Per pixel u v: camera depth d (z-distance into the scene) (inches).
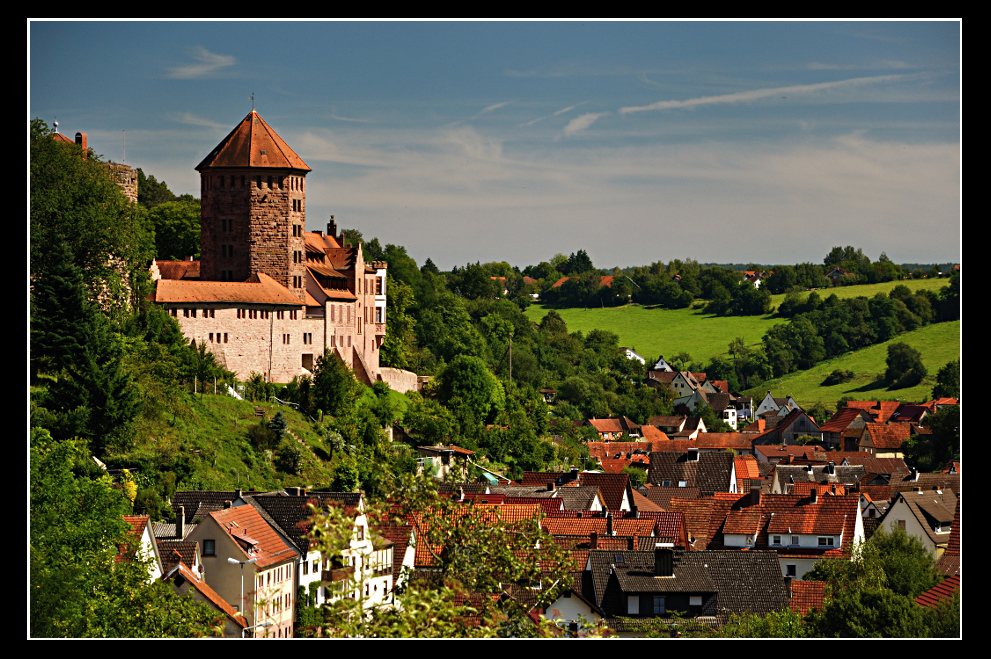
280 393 6210.6
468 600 1852.9
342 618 1631.4
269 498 3996.1
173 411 5167.3
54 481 2795.3
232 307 6200.8
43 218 5068.9
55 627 2415.1
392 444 6422.2
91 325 4690.0
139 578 2736.2
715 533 4392.2
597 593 3134.8
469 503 1973.4
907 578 3203.7
